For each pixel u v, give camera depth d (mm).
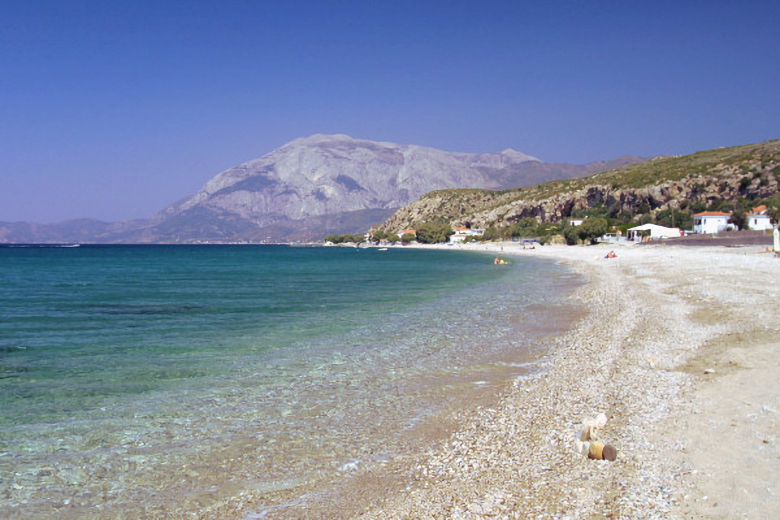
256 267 99625
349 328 26906
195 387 16219
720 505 7867
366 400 14812
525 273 69062
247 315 32281
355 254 189250
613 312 29281
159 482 10031
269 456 11094
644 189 198500
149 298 42750
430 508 8617
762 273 41688
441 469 10188
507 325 27016
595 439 10641
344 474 10211
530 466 9898
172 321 30031
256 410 14031
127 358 20375
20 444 11797
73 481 10094
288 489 9680
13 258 152875
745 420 11086
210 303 38938
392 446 11516
